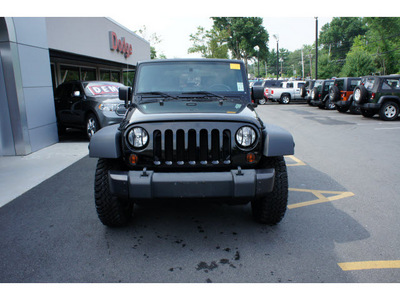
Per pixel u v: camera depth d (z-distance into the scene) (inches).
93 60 663.8
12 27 275.1
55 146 335.9
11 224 150.9
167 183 117.9
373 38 2694.4
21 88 288.4
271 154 125.3
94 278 107.7
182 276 108.7
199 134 123.6
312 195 188.9
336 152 309.7
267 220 143.5
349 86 658.8
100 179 133.7
